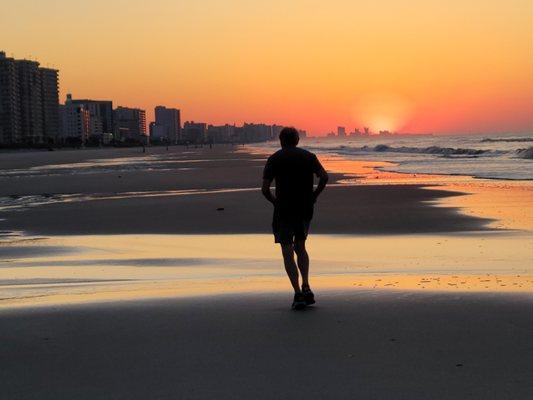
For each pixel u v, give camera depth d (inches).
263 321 242.2
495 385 166.4
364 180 1537.9
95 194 1310.3
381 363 187.2
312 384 170.2
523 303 262.2
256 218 815.7
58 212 952.9
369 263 474.3
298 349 203.5
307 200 282.2
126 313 261.1
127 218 853.2
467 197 1039.6
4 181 1878.7
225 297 296.5
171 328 233.9
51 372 184.7
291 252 276.2
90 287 374.6
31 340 220.2
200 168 2471.7
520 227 679.1
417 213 835.4
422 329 223.9
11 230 756.0
